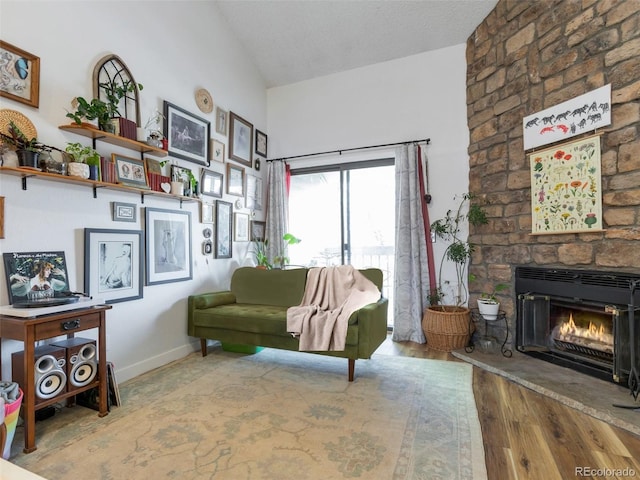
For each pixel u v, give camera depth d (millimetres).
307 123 4449
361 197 4281
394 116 3986
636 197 2176
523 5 2967
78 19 2311
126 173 2537
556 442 1718
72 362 1914
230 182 3820
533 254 2885
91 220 2381
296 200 4617
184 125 3180
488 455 1610
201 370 2775
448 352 3248
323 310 2926
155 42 2912
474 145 3502
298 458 1597
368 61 4070
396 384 2479
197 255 3348
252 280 3498
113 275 2518
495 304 3061
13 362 1797
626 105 2221
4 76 1916
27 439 1654
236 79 3982
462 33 3568
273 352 3283
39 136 2078
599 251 2391
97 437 1779
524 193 2967
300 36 3900
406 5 3402
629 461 1562
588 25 2451
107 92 2471
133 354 2668
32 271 2029
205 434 1805
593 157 2400
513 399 2219
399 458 1591
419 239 3695
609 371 2350
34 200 2061
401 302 3701
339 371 2752
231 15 3744
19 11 1996
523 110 2967
